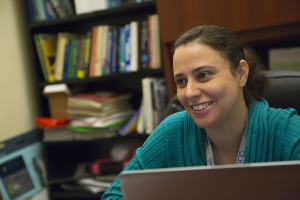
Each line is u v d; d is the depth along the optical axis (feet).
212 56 2.81
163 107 6.78
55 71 7.59
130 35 6.90
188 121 3.43
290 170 1.88
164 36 6.32
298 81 3.86
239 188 1.98
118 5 6.99
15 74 7.72
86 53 7.27
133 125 7.13
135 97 7.97
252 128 3.09
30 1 7.60
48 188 7.83
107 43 7.07
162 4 6.28
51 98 7.63
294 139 2.95
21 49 7.93
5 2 7.58
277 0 5.60
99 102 6.93
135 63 6.91
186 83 2.92
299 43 6.66
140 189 2.13
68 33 7.67
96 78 7.19
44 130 7.75
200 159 3.30
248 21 5.80
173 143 3.46
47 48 7.66
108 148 8.29
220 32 2.96
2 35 7.45
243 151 3.16
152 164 3.48
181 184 2.06
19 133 7.70
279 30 5.72
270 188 1.94
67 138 7.59
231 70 2.89
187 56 2.83
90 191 7.47
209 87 2.77
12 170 7.05
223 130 3.08
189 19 6.13
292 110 3.18
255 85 3.36
